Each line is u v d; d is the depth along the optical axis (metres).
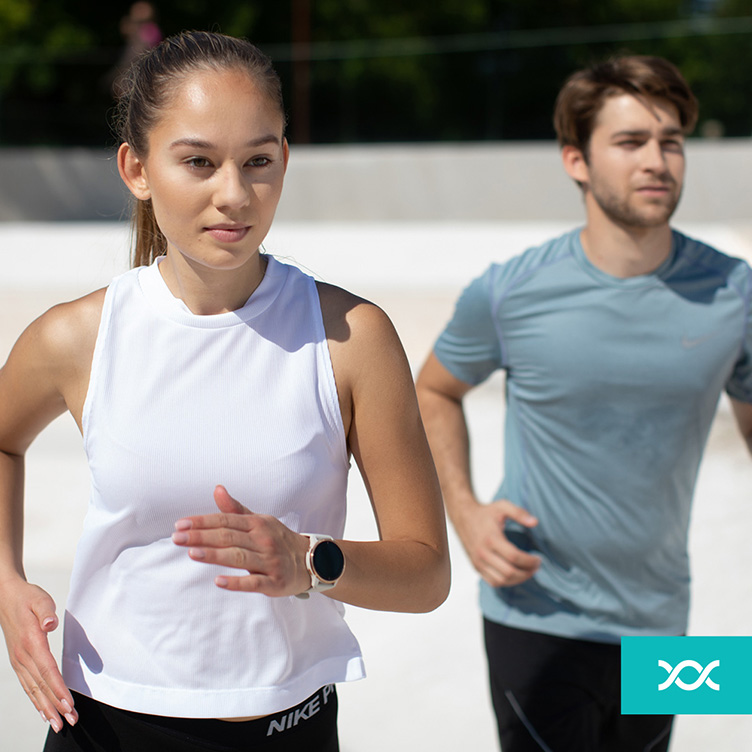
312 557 1.17
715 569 3.59
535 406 2.05
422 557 1.31
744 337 1.99
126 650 1.35
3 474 1.51
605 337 1.98
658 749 2.12
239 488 1.29
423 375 2.33
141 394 1.31
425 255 8.96
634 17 20.25
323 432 1.32
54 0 17.98
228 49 1.22
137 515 1.30
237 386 1.30
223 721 1.35
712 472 4.43
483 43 14.10
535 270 2.04
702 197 12.16
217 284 1.30
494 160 12.87
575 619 2.03
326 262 8.60
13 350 1.43
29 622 1.37
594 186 1.98
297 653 1.38
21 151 14.12
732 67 13.14
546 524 2.05
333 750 1.49
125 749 1.36
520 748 2.09
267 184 1.22
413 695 2.89
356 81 14.61
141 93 1.23
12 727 2.64
